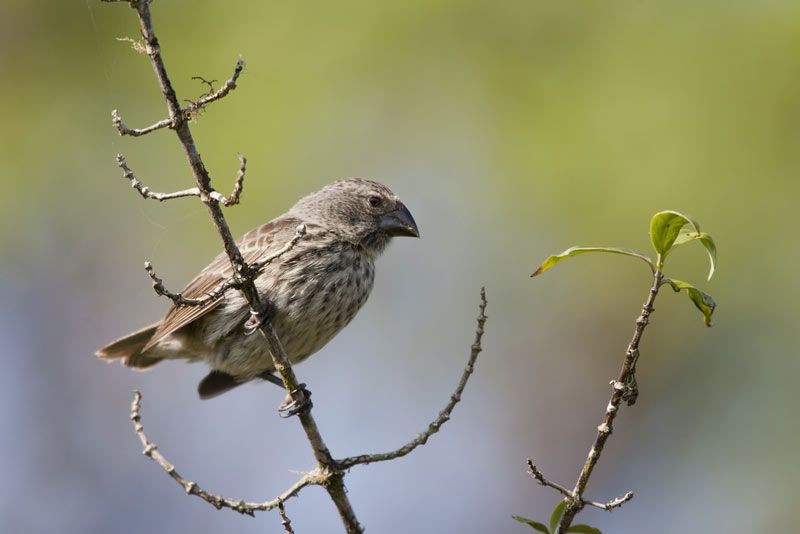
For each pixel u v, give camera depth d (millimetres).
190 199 13641
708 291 13594
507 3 14125
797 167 13117
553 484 6664
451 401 7613
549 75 13867
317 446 7703
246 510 7320
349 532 7676
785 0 13453
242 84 13625
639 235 13094
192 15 14039
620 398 6520
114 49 14453
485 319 7562
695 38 13562
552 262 6461
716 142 13117
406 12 14039
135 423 7246
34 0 14820
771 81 13250
